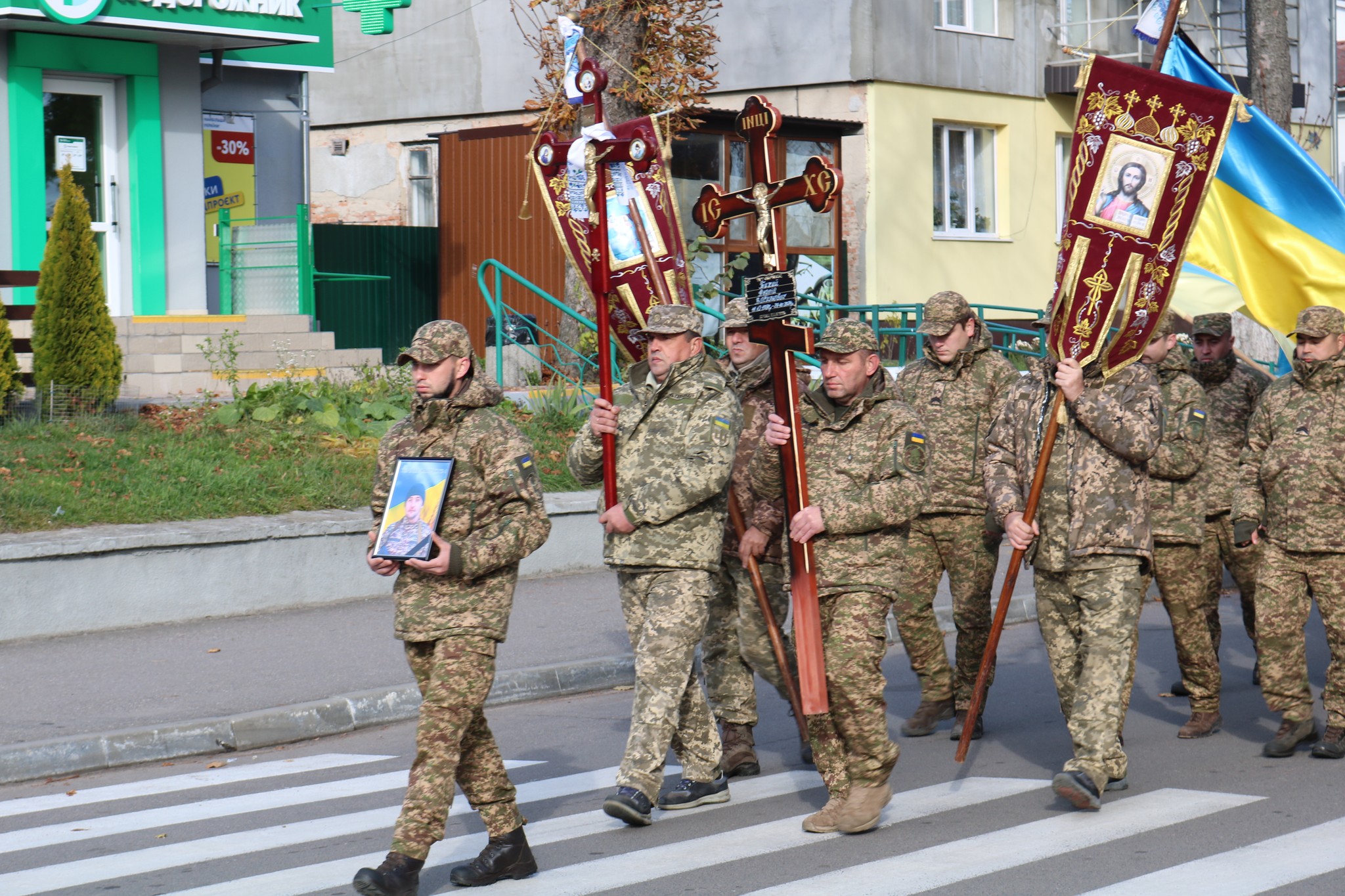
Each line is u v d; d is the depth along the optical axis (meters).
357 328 21.67
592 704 8.55
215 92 18.22
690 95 16.77
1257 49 16.30
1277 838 5.52
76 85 16.31
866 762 5.64
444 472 4.92
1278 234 10.23
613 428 5.96
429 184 26.70
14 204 15.70
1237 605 11.50
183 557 10.03
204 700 7.94
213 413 12.90
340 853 5.59
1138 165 6.28
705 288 17.70
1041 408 6.29
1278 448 7.04
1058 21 24.84
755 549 6.19
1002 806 6.07
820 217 21.80
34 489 10.29
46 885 5.22
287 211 19.03
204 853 5.63
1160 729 7.64
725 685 6.66
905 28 22.58
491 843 5.15
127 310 16.72
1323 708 8.13
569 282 17.88
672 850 5.48
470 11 25.95
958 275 23.59
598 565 12.23
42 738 7.16
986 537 7.40
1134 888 4.91
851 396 5.79
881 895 4.88
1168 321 7.28
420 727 4.88
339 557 10.79
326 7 17.11
